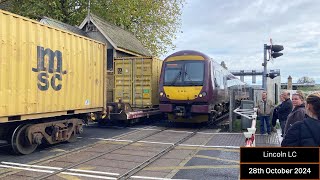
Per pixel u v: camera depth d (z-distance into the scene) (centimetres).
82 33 2281
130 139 1188
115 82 1742
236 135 1291
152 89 1678
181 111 1471
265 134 1291
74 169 757
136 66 1700
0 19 792
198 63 1492
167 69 1534
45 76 948
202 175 712
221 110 1845
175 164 812
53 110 986
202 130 1446
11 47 823
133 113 1482
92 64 1204
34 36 905
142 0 3045
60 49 1015
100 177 693
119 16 2708
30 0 2389
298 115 550
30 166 784
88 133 1340
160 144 1084
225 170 754
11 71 824
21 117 874
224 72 1905
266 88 1398
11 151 974
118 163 818
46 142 1034
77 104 1109
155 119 1855
